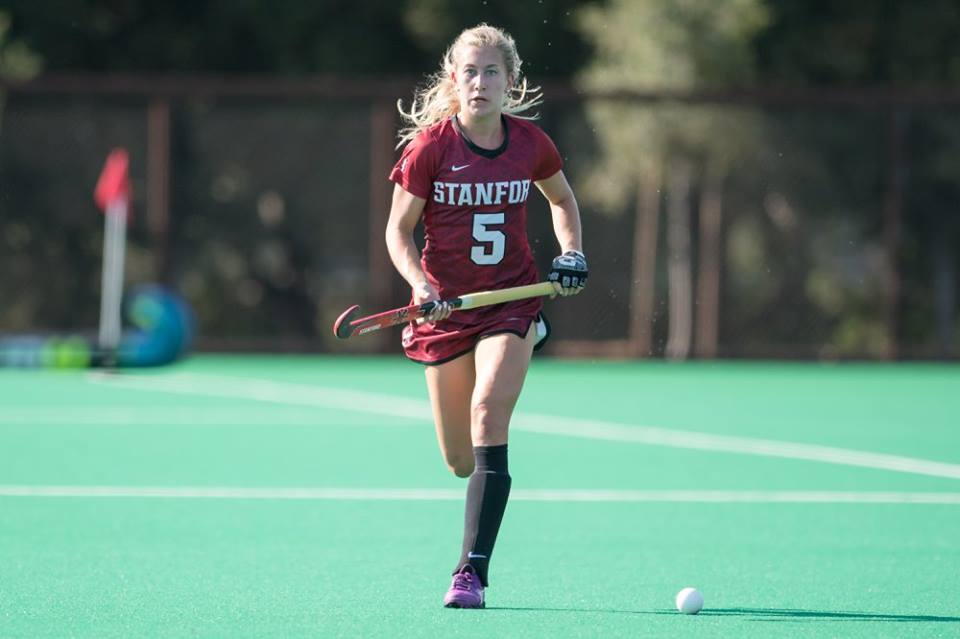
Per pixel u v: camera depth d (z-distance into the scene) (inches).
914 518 1138.0
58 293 3029.0
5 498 1218.0
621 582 890.1
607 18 3009.4
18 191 3014.3
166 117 2839.6
